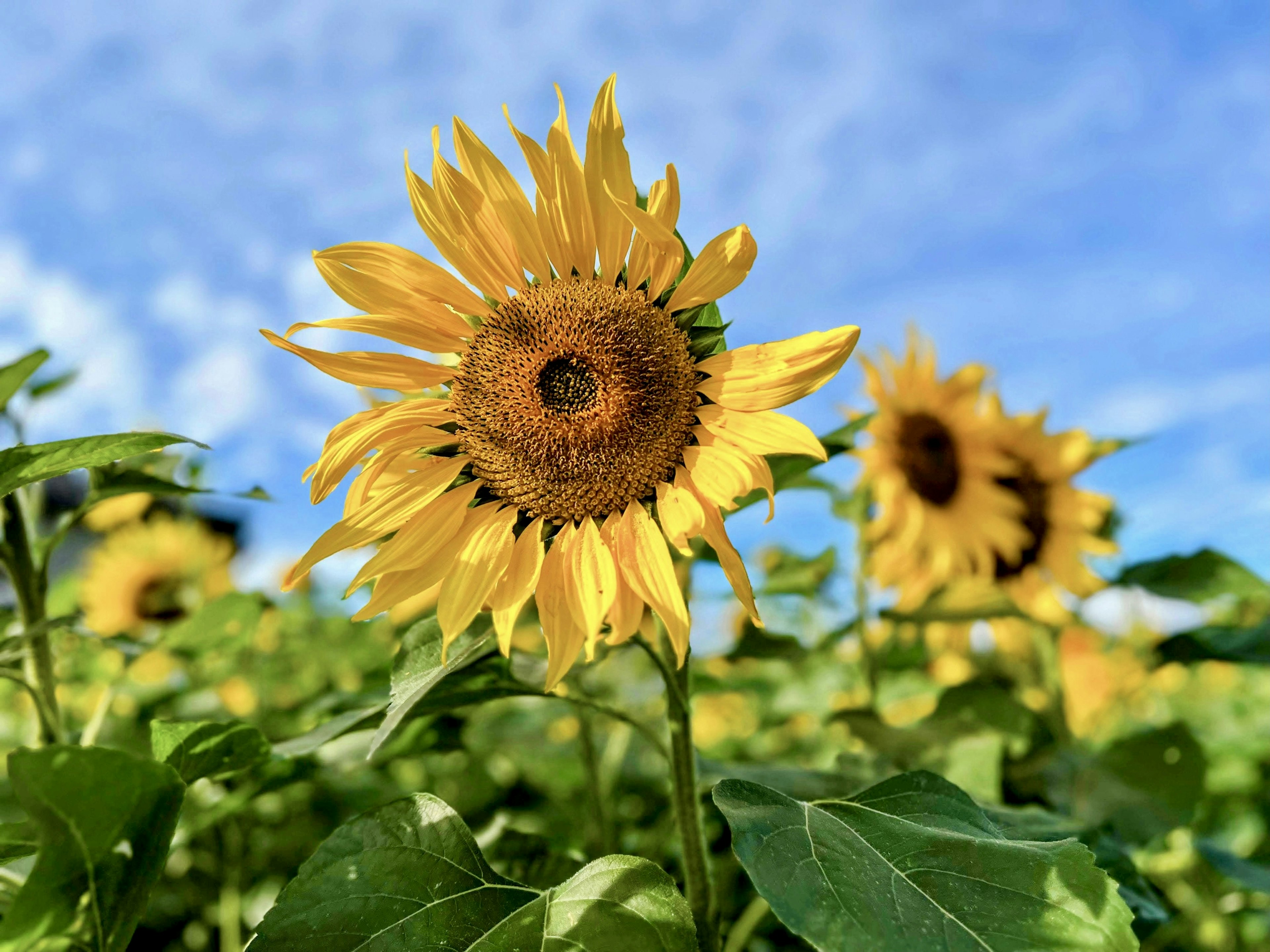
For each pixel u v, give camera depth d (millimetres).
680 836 393
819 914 292
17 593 473
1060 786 592
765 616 1034
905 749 598
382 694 512
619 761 726
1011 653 832
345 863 350
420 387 427
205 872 684
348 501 414
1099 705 920
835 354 383
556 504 404
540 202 417
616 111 416
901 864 318
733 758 953
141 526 996
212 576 992
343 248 413
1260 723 1043
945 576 783
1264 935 715
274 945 328
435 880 348
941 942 289
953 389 802
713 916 382
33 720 464
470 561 388
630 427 401
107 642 539
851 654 870
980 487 797
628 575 378
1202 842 600
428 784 758
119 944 320
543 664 495
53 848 293
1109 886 301
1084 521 792
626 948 315
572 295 417
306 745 431
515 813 708
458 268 422
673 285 418
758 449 382
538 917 331
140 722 725
